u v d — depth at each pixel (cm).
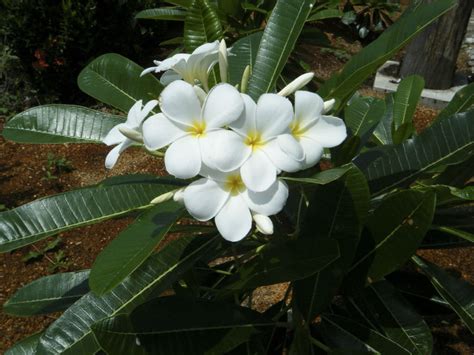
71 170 136
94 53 169
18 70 168
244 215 34
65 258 108
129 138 37
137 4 176
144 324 40
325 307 45
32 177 134
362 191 41
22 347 51
